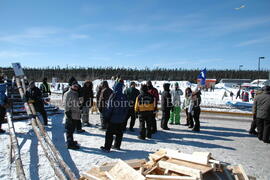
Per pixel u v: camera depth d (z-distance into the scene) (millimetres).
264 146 6332
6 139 5875
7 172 3934
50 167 4223
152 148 5715
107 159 4781
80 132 7176
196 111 7953
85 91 8117
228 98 27469
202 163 3240
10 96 10602
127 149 5578
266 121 6672
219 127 9094
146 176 3025
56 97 21484
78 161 4602
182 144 6238
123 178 3014
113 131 5277
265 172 4406
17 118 8703
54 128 7648
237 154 5523
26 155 4801
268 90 6766
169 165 3236
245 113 13695
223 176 3246
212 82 53000
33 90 7691
